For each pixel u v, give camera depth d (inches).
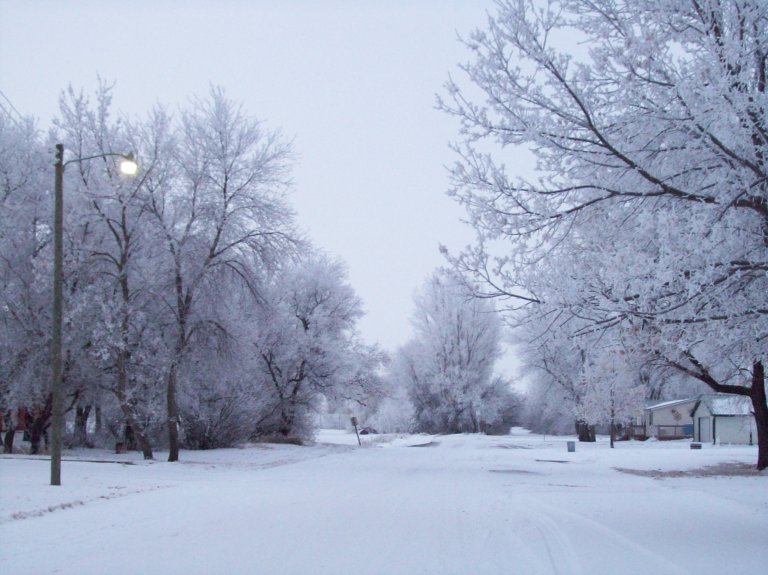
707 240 374.6
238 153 1152.2
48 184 1046.4
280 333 1809.8
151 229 1092.5
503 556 337.7
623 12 445.7
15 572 303.4
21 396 1051.3
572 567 311.9
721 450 1443.2
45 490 584.7
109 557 332.8
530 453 1461.6
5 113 1040.8
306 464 1101.1
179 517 462.9
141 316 1029.8
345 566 311.7
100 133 1081.4
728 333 416.8
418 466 1058.1
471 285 478.0
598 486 729.0
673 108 423.2
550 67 446.3
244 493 617.9
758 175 393.7
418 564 317.1
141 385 1102.4
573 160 456.8
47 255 1006.4
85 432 1334.9
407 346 3026.6
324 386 1883.6
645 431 2503.7
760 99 385.7
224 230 1140.5
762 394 912.3
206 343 1148.5
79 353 1075.3
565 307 428.8
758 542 380.8
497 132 468.4
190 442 1403.8
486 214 468.4
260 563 317.7
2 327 1024.9
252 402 1491.1
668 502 572.1
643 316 398.0
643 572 301.3
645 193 429.4
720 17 421.1
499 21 448.8
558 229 469.4
